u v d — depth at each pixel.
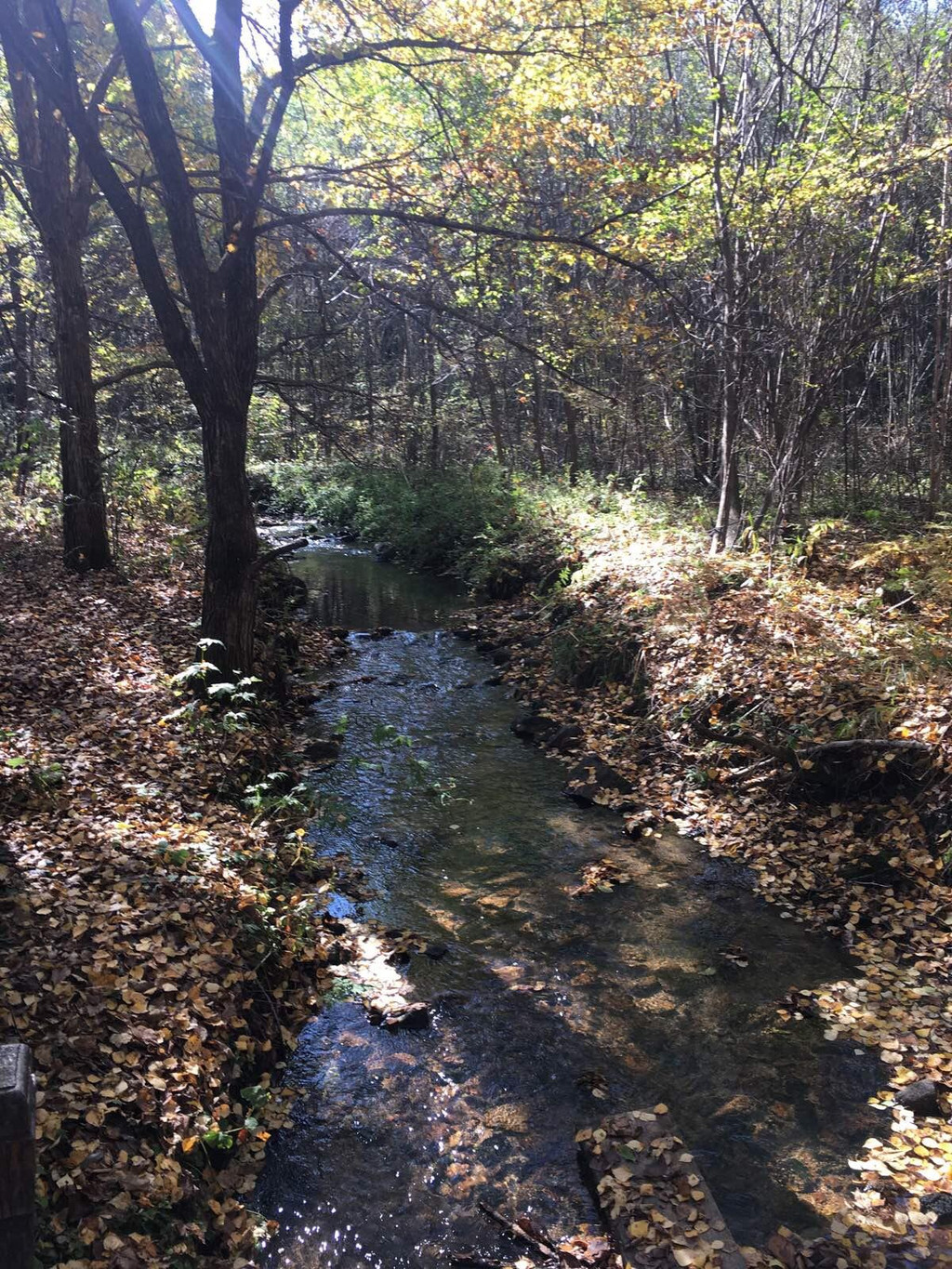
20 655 8.80
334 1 8.13
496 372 23.33
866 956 5.84
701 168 10.78
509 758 9.32
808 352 11.53
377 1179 4.04
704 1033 5.12
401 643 13.91
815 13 12.38
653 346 12.88
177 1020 4.28
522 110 8.91
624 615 11.27
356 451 16.06
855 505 15.07
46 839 5.42
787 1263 3.55
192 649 9.98
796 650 8.66
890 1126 4.41
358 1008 5.25
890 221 12.14
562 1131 4.37
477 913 6.36
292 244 10.14
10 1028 3.88
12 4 7.02
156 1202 3.44
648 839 7.54
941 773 6.75
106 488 14.41
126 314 20.09
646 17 8.26
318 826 7.56
